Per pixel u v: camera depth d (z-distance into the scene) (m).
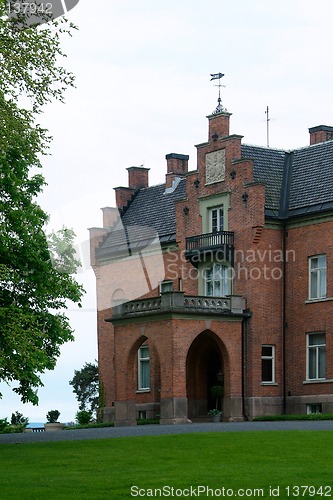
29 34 30.59
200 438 31.38
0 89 31.20
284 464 25.02
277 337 51.44
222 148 52.94
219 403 52.94
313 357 50.38
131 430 39.25
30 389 34.47
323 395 49.31
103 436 35.78
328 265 49.56
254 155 53.97
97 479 23.14
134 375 52.44
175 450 28.42
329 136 57.75
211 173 53.53
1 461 27.25
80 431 41.56
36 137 32.22
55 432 42.22
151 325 49.94
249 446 28.64
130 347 51.09
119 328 51.81
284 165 54.56
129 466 25.39
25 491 21.64
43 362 32.94
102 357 60.75
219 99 54.12
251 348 50.66
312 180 52.06
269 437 30.98
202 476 23.20
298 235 51.09
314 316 50.09
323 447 28.09
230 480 22.58
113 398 59.69
